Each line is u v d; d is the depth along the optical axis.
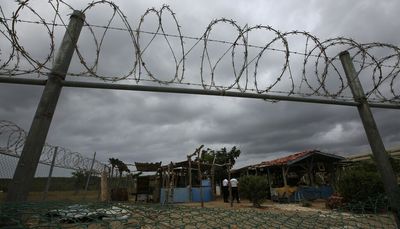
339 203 12.23
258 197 14.50
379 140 4.02
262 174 23.41
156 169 17.56
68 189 11.08
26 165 2.37
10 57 2.76
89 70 3.02
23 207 1.85
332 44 4.18
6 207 1.81
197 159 16.98
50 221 1.73
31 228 1.62
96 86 3.04
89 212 1.86
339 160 20.34
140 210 2.20
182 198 16.61
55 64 2.82
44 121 2.60
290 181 22.33
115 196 14.55
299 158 19.14
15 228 1.58
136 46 3.30
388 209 3.68
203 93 3.52
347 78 4.28
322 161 20.61
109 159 14.98
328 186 19.67
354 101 4.21
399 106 4.39
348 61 4.33
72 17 3.04
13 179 2.30
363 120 4.18
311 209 12.93
